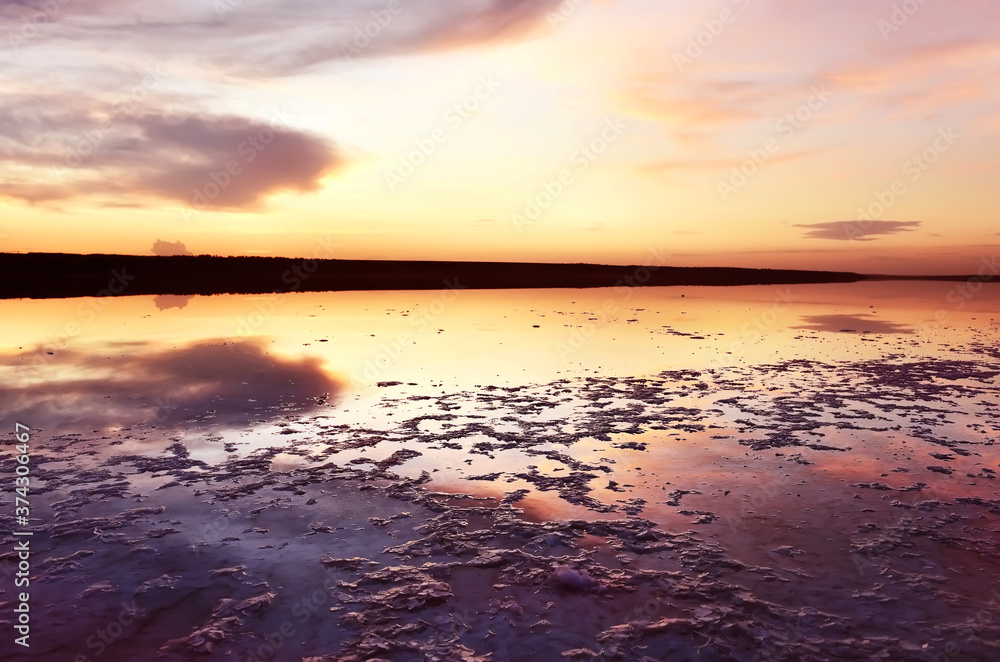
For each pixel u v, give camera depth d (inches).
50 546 166.9
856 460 234.8
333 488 207.8
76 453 236.7
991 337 554.9
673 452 244.2
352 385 350.0
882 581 151.5
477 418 288.4
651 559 162.6
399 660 123.8
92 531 175.2
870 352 470.0
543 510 192.1
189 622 135.4
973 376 382.3
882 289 1333.7
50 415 284.2
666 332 570.6
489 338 522.3
